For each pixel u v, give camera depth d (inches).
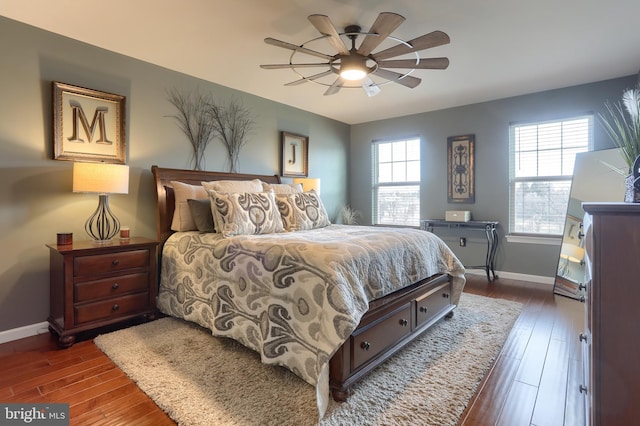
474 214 180.9
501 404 67.2
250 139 164.7
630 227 38.0
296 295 73.4
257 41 110.5
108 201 116.2
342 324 64.9
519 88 155.6
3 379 76.0
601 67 131.2
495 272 174.9
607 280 39.1
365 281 76.0
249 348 86.6
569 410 65.1
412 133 202.4
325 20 75.4
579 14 93.7
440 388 72.1
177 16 95.4
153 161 129.4
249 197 113.1
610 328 39.0
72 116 108.7
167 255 114.7
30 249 102.0
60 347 91.8
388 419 62.1
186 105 139.3
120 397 69.0
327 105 184.5
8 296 98.2
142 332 100.1
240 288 87.2
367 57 94.7
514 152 169.9
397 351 84.0
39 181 103.3
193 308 102.6
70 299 92.7
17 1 88.0
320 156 205.6
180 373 77.2
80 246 98.0
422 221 186.5
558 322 110.6
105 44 112.7
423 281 100.6
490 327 105.6
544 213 162.4
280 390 70.7
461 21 97.4
